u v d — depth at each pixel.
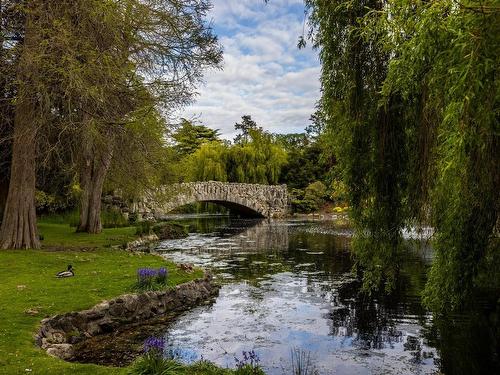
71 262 13.63
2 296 9.48
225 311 10.87
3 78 14.04
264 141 55.53
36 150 15.95
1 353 6.55
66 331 8.49
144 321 9.97
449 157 5.14
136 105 13.93
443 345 8.50
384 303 11.52
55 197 25.34
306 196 54.28
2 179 20.61
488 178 4.67
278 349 8.34
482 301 10.84
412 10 3.79
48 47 12.53
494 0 2.87
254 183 52.59
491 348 8.29
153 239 25.88
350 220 7.23
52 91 12.88
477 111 3.43
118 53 13.45
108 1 12.04
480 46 3.01
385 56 6.28
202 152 51.31
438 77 3.65
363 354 8.06
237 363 7.58
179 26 15.13
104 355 7.82
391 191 6.57
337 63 6.61
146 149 20.05
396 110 6.30
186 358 7.80
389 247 6.80
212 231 33.41
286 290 13.13
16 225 15.32
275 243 24.95
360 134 6.61
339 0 6.43
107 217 28.34
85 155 17.97
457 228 7.15
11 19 14.84
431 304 8.53
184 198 38.50
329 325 9.78
